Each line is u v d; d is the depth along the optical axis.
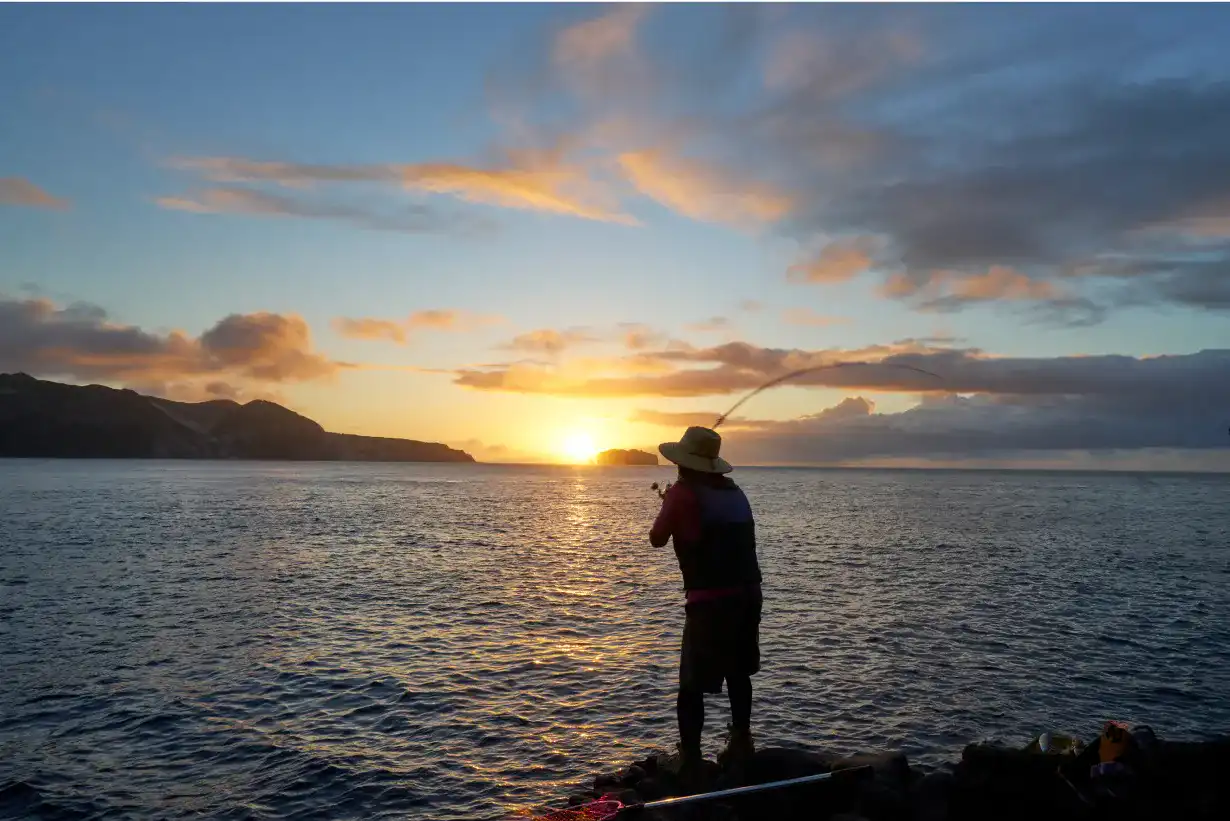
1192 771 5.47
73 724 8.83
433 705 9.46
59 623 14.23
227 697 9.79
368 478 133.88
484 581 19.61
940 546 29.27
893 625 14.22
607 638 13.14
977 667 11.30
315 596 17.19
